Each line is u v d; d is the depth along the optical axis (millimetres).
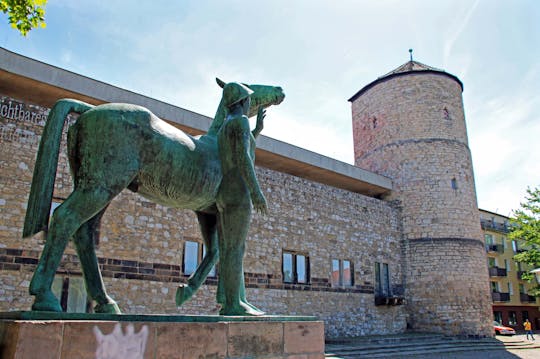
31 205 3365
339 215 22469
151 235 14820
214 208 4488
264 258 18391
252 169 4055
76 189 3488
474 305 24609
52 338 2736
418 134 27234
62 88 14539
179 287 4426
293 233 19859
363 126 30375
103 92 15336
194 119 17328
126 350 2984
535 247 28922
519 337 32844
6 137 12812
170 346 3172
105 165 3490
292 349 3828
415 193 26391
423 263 25203
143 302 14133
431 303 24547
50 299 3119
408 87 28266
